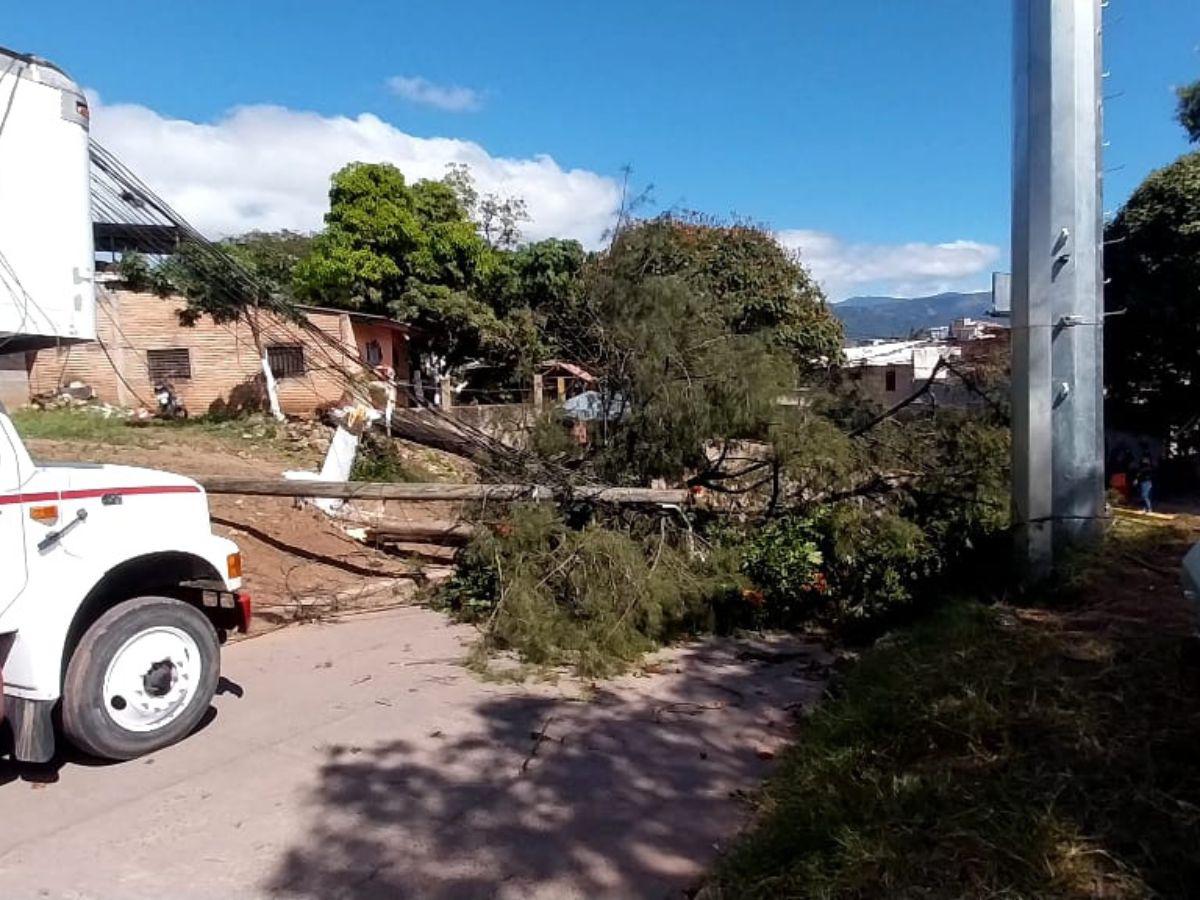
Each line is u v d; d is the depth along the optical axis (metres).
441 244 25.75
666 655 7.14
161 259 17.66
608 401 9.00
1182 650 4.95
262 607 7.91
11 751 4.91
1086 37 6.96
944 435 8.66
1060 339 7.05
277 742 5.10
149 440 15.41
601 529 7.71
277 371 21.56
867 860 3.29
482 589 8.01
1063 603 6.62
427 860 3.83
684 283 8.80
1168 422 25.38
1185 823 3.34
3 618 4.26
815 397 8.70
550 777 4.69
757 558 8.04
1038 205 7.05
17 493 4.33
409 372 25.91
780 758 4.86
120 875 3.69
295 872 3.72
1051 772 3.78
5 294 4.51
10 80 4.54
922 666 5.32
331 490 8.71
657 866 3.80
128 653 4.75
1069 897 3.00
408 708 5.71
